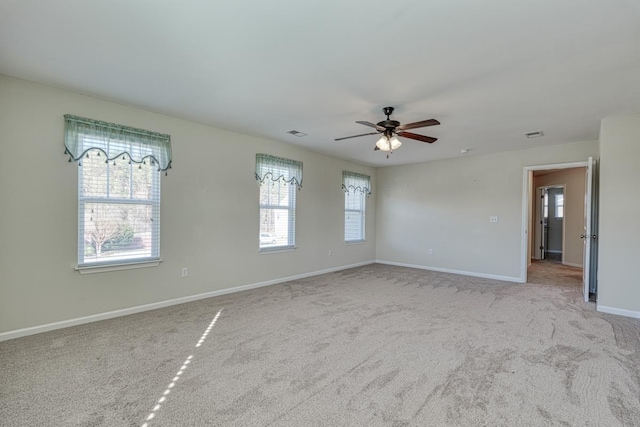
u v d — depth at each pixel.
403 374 2.32
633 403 1.99
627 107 3.41
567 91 3.02
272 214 5.19
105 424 1.75
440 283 5.32
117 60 2.54
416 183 6.90
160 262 3.83
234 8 1.87
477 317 3.58
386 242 7.39
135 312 3.64
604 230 3.78
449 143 5.12
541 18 1.93
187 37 2.20
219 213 4.43
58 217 3.12
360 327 3.25
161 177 3.84
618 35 2.10
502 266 5.70
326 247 6.20
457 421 1.80
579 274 6.19
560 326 3.31
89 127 3.26
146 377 2.24
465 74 2.70
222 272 4.48
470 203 6.11
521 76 2.72
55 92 3.09
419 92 3.09
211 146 4.33
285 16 1.95
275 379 2.24
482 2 1.79
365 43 2.25
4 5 1.85
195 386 2.14
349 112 3.71
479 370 2.38
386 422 1.79
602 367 2.44
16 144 2.90
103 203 3.42
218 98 3.33
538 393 2.09
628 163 3.65
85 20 2.01
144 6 1.86
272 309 3.83
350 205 6.85
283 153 5.30
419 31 2.09
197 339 2.91
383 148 3.50
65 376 2.25
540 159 5.33
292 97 3.27
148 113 3.73
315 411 1.89
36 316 3.01
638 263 3.59
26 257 2.96
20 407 1.89
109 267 3.44
